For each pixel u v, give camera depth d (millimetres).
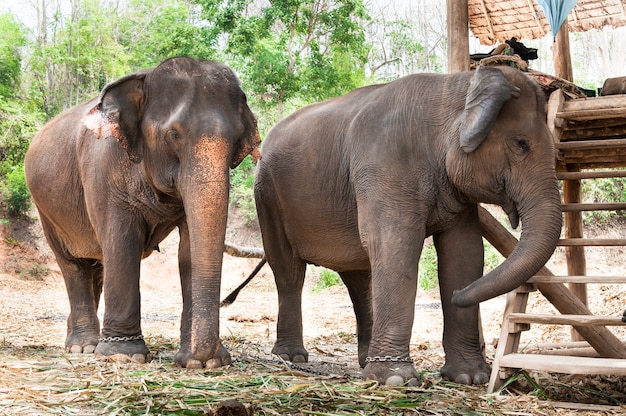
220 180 5332
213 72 5715
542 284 5656
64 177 6855
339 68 23906
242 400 4332
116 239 6070
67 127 7074
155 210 6102
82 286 7234
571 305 5672
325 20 23547
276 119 27125
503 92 4977
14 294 20406
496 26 9219
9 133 27234
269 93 23500
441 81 5488
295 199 6441
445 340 5609
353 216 5949
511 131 5027
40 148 7289
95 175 6211
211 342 5270
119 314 6000
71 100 30688
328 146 6141
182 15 30703
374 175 5434
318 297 19297
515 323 5078
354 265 6258
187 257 6199
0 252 24188
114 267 6047
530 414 4293
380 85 6176
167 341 7754
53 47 30047
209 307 5285
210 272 5281
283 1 23016
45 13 34438
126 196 6082
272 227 6871
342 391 4680
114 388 4555
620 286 14180
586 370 4496
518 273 4793
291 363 6387
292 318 6816
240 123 5605
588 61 36719
